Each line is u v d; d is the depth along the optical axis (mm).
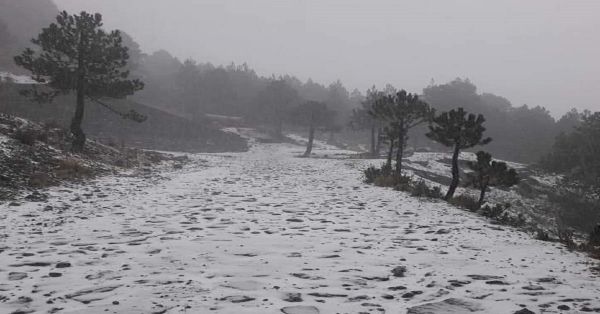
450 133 13172
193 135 53781
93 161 17625
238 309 3449
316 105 50219
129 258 5297
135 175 17062
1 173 11180
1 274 4523
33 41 19578
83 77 19984
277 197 12789
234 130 67000
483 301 3746
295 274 4648
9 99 38656
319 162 33625
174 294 3832
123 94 20984
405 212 10312
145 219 8414
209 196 12500
